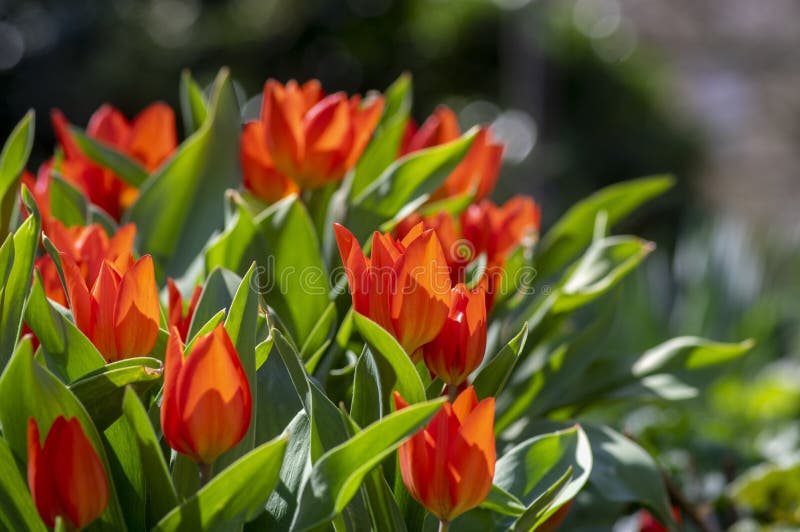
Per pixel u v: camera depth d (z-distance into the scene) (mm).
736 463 1774
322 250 1226
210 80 8508
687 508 1284
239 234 1140
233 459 998
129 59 8312
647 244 1198
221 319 994
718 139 9961
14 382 953
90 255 1090
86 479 931
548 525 1041
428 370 1059
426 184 1189
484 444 954
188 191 1257
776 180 10398
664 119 8320
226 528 941
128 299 1000
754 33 10688
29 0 8445
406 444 965
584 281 1241
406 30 8680
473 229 1191
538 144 7477
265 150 1204
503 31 8203
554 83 7902
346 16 8664
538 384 1191
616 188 1287
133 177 1278
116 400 982
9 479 966
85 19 8438
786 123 10586
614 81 8078
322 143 1172
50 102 8289
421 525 1025
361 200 1191
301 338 1142
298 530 936
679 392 1221
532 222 1235
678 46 10977
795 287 3959
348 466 941
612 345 2488
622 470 1148
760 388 2459
